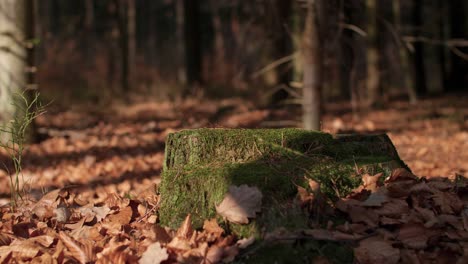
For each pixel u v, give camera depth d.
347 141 1.89
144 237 1.76
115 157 4.01
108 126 5.52
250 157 1.82
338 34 3.45
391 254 1.56
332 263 1.54
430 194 1.78
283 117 5.63
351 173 1.78
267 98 6.24
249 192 1.63
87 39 13.84
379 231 1.63
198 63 8.70
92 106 7.22
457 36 9.76
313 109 3.44
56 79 9.59
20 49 4.05
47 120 5.69
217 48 13.26
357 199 1.72
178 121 5.71
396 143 4.63
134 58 12.45
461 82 9.80
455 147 4.39
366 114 6.30
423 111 6.58
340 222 1.66
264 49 6.25
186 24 8.70
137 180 3.31
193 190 1.73
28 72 4.09
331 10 3.54
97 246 1.72
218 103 6.91
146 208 1.93
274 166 1.74
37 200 2.33
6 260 1.68
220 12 10.73
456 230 1.66
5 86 4.03
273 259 1.53
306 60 3.44
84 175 3.42
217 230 1.64
